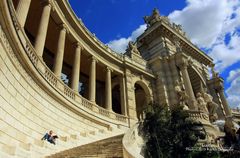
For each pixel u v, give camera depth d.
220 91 48.03
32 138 15.37
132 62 39.12
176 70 40.75
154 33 46.28
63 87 21.92
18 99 14.24
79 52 27.78
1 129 12.09
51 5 23.08
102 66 33.56
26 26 28.34
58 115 19.62
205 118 27.86
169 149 18.12
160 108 20.67
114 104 43.19
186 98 36.03
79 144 18.64
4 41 12.59
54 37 29.72
